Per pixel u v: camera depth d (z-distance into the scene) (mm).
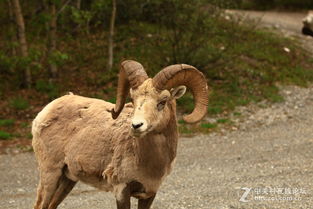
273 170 25688
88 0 50000
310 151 29094
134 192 14500
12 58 37594
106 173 14547
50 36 40250
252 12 75688
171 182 24547
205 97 13781
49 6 41594
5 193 24078
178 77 13398
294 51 51781
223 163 27812
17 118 35281
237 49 47906
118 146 14492
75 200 22203
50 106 16594
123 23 50562
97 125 15336
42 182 16406
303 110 38438
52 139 16078
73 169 15609
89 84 40219
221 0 40656
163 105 13391
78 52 45281
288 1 81188
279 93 41656
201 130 34156
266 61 47594
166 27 44344
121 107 14414
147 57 44312
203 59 41938
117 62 43406
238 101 39031
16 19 38219
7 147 31047
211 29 41125
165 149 14062
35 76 41594
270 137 32719
